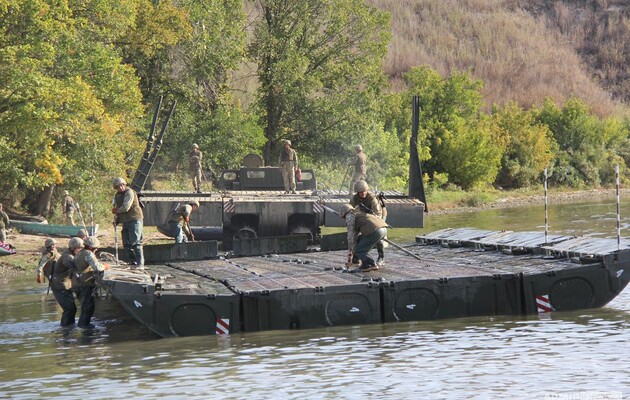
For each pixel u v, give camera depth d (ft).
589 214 300.81
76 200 248.52
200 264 125.39
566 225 251.39
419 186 174.60
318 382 74.64
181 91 328.08
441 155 423.64
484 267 108.37
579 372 74.79
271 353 85.92
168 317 94.68
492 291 100.89
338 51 369.09
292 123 365.61
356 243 108.37
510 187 462.19
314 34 371.15
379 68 377.30
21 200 258.98
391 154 371.76
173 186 302.66
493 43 632.38
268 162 366.84
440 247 138.00
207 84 344.28
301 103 361.30
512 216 306.76
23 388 76.89
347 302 97.60
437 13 644.27
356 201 108.78
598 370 75.25
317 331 95.40
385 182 365.20
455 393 69.82
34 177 213.66
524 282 101.24
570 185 479.82
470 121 446.19
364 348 86.69
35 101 204.33
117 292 93.91
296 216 164.66
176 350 88.99
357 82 375.04
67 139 232.53
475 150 422.00
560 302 102.37
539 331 91.91
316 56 372.38
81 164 236.43
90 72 237.45
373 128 368.89
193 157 202.59
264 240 142.51
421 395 69.67
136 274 102.47
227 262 127.03
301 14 359.25
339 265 115.65
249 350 87.51
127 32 290.76
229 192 182.91
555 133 502.79
